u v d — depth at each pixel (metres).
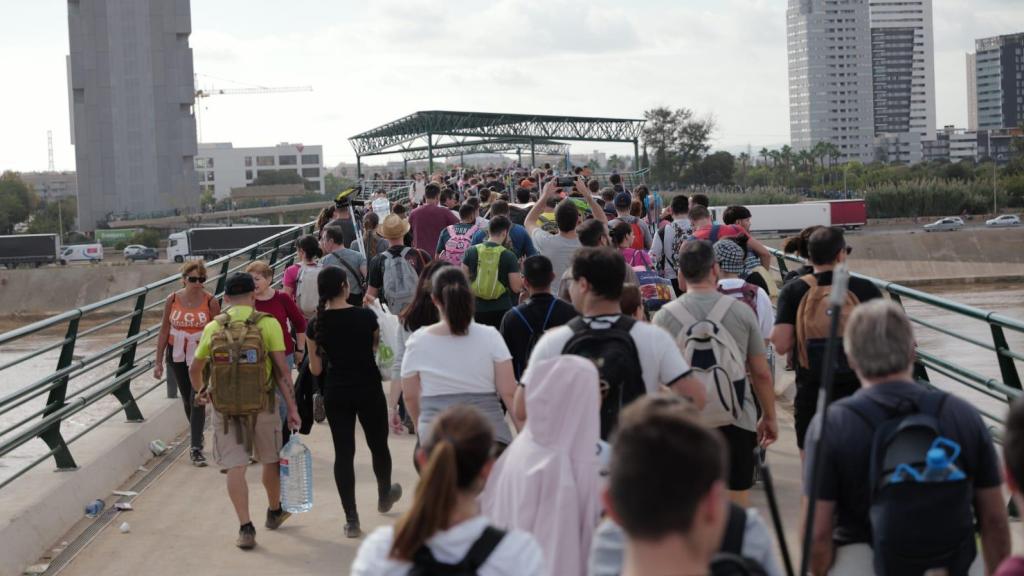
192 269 9.25
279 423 7.32
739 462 5.47
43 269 95.50
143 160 135.75
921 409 3.39
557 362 3.99
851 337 3.55
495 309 8.30
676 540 2.26
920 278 93.25
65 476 8.09
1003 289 86.19
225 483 8.91
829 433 3.48
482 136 74.50
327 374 7.51
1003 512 3.43
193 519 7.89
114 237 126.06
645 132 174.12
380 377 7.25
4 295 94.12
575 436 3.95
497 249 8.28
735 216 9.08
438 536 2.81
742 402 5.43
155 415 10.55
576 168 19.20
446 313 5.41
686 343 5.39
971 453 3.36
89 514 7.99
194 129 137.62
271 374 7.21
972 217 128.62
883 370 3.46
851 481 3.46
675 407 2.39
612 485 2.32
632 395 4.38
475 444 2.88
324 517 7.84
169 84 136.00
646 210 17.48
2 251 106.88
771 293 8.79
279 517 7.56
